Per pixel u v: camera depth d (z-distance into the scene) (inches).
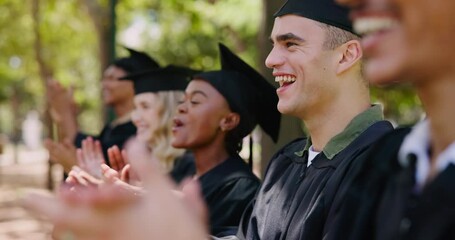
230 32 587.5
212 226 141.0
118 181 102.0
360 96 104.7
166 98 190.7
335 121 104.0
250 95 154.3
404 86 56.7
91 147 149.3
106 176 103.6
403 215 52.1
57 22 778.2
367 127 100.7
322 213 89.6
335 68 104.0
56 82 212.1
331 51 104.2
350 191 65.9
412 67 50.9
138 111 193.0
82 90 1205.1
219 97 152.1
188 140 152.9
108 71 220.5
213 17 506.6
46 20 726.5
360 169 65.1
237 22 455.5
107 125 216.4
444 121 52.2
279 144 194.4
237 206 143.6
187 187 41.8
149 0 658.8
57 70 1016.2
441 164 51.2
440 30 49.6
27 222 426.0
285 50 107.3
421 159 53.4
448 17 49.2
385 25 51.2
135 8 668.7
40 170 881.5
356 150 93.7
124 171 119.3
